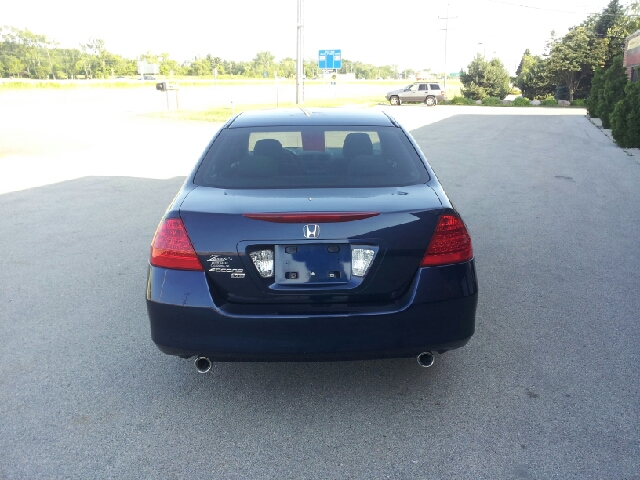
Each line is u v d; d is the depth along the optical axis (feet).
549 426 10.39
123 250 21.53
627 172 38.70
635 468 9.24
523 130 73.10
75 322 15.24
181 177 38.01
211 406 11.23
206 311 9.93
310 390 11.76
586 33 193.47
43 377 12.39
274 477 9.18
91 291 17.44
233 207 10.23
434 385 11.86
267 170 11.79
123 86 278.26
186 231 10.10
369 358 10.23
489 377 12.15
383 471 9.28
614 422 10.48
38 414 11.00
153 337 10.41
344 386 11.89
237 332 9.91
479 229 23.99
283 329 9.86
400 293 10.19
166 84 105.81
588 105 101.91
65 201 30.25
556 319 15.03
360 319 9.89
